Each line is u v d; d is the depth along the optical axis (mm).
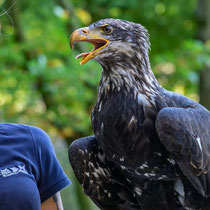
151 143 5926
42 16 14414
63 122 13008
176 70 15000
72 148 6512
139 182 6391
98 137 6203
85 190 6684
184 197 6273
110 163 6520
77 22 14109
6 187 4703
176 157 5785
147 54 6172
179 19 18844
